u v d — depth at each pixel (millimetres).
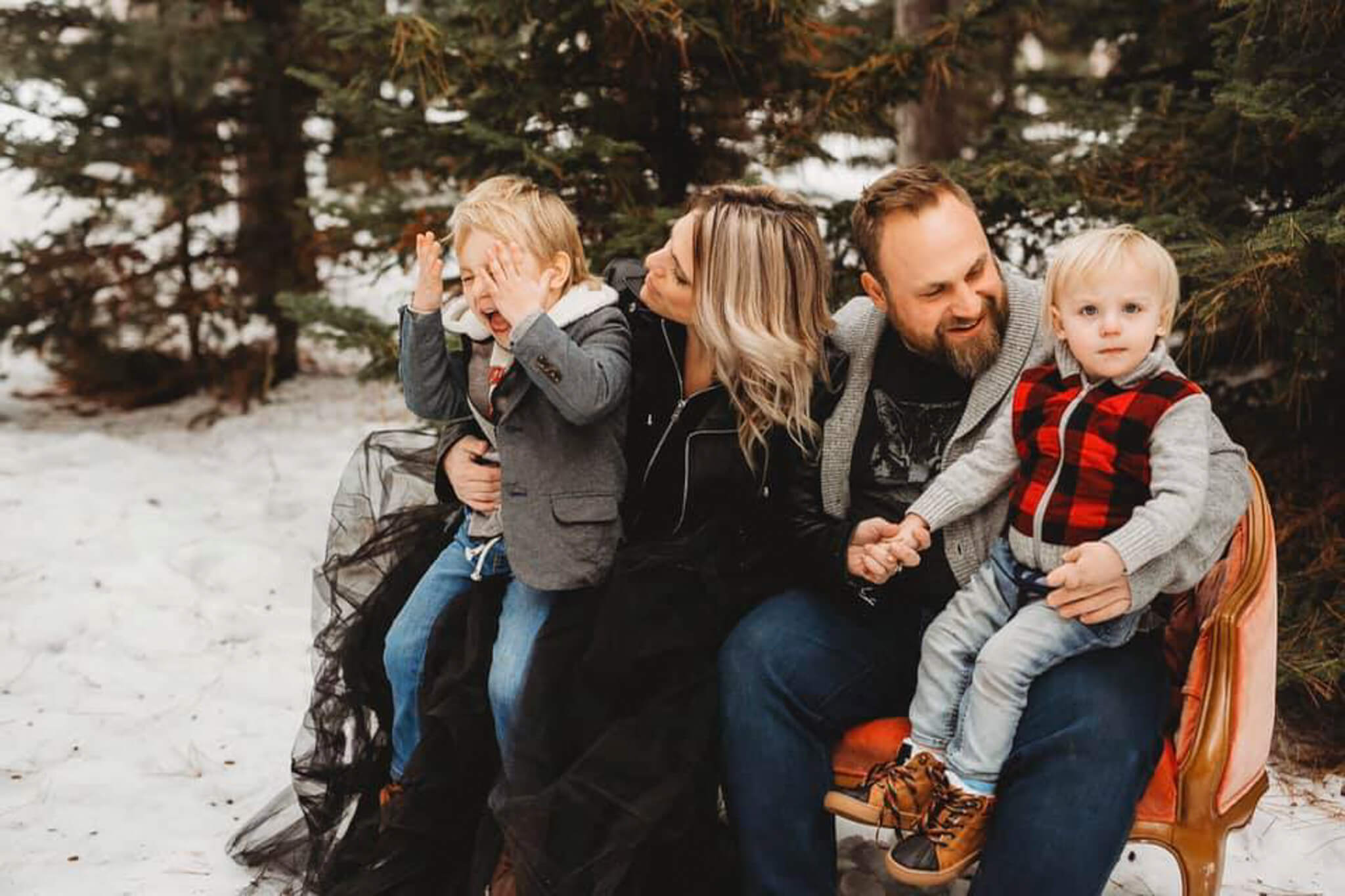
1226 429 3805
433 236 2561
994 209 4062
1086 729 2123
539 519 2402
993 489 2338
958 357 2367
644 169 4391
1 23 5922
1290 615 3205
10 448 5684
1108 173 3971
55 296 6285
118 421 6344
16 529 4578
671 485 2525
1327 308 3096
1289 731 3246
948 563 2430
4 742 3166
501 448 2436
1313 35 3377
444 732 2438
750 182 3762
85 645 3750
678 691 2338
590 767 2289
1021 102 6348
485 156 4285
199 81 5852
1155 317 2170
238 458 5680
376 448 2859
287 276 6516
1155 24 4629
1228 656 2168
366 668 2666
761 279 2371
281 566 4352
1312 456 3607
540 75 4273
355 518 2818
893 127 4617
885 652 2453
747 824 2299
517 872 2271
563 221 2480
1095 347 2172
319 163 6695
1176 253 3275
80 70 5898
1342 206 3055
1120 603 2146
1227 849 2795
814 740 2355
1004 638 2219
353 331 4602
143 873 2629
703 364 2535
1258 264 3020
